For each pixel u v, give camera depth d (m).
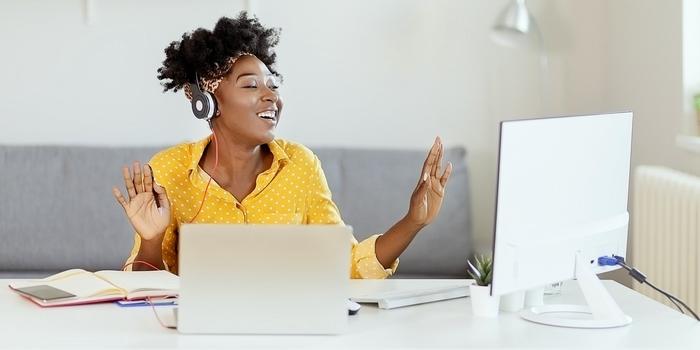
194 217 2.50
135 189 2.23
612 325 1.94
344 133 4.37
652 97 3.93
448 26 4.37
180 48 2.50
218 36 2.50
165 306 2.11
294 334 1.86
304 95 4.35
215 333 1.85
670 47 3.76
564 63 4.40
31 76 4.26
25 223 3.97
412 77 4.37
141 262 2.33
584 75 4.40
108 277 2.27
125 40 4.27
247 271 1.84
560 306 2.10
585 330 1.92
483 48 4.38
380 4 4.35
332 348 1.76
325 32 4.34
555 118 1.94
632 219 4.08
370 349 1.75
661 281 3.44
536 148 1.90
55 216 3.99
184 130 4.32
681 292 3.27
